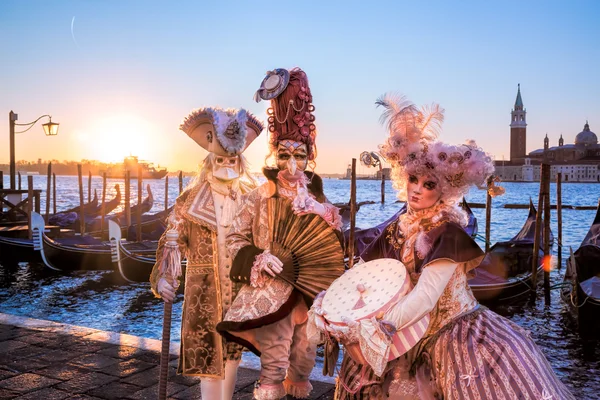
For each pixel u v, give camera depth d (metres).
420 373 2.37
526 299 13.00
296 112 3.16
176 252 3.27
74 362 4.85
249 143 3.47
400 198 2.51
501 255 14.66
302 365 3.26
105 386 4.33
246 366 4.71
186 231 3.35
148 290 14.71
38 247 16.25
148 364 4.80
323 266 3.05
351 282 2.47
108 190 94.50
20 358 4.94
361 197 83.44
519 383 2.17
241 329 2.91
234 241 3.10
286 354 3.04
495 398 2.16
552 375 2.28
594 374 8.45
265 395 2.98
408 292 2.35
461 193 2.38
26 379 4.47
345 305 2.37
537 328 11.12
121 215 25.23
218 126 3.22
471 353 2.24
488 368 2.21
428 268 2.28
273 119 3.21
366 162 2.53
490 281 12.75
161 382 3.30
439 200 2.39
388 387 2.40
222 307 3.25
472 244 2.28
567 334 10.69
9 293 14.52
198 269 3.30
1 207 21.14
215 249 3.27
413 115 2.43
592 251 12.78
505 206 58.03
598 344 10.01
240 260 3.01
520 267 14.68
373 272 2.47
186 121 3.37
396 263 2.45
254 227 3.10
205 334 3.24
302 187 3.10
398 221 2.54
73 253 16.23
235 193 3.37
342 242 3.15
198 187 3.35
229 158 3.34
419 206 2.38
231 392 3.44
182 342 3.32
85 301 13.66
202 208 3.29
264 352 3.03
